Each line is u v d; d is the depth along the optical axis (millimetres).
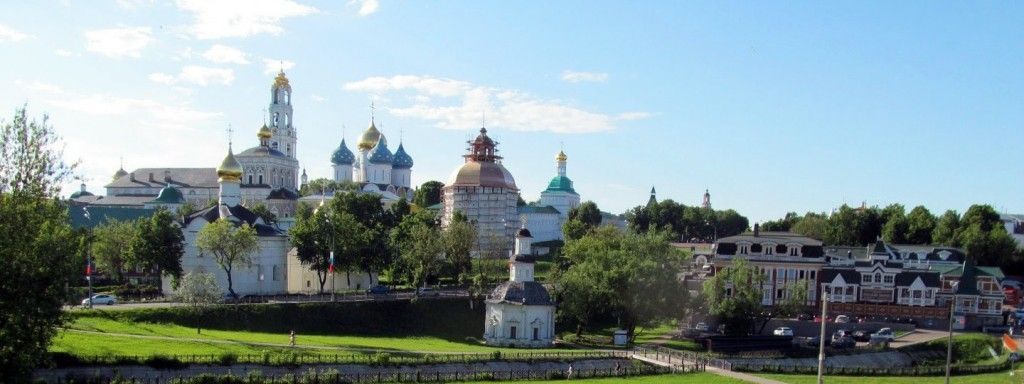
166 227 157500
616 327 168250
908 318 176625
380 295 163125
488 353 116750
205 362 93875
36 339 79938
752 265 178500
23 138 84250
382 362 103625
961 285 180750
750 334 151875
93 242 174875
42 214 84812
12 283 79000
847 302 182250
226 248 151250
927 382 114188
